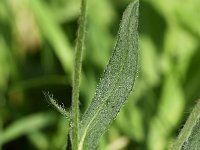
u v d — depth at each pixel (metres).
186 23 0.44
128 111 0.37
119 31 0.18
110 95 0.18
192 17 0.44
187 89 0.41
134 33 0.18
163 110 0.39
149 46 0.42
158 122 0.38
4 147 0.39
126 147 0.37
